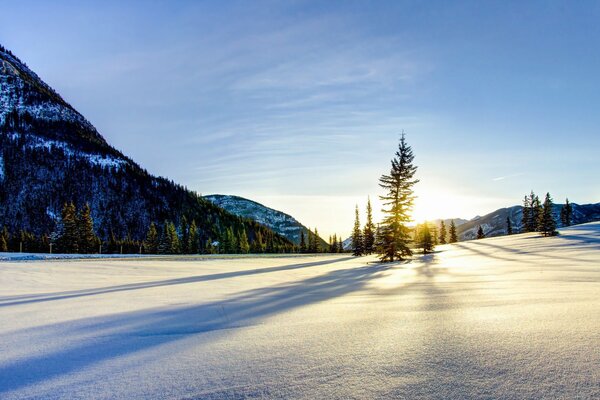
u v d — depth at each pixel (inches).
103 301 281.7
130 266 949.2
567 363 99.1
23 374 108.3
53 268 831.7
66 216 2464.3
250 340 140.8
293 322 174.2
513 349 113.2
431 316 173.0
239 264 1155.3
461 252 1533.0
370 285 375.6
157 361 117.7
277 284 448.5
